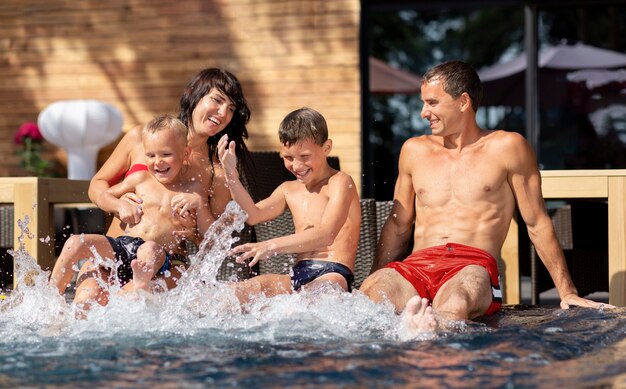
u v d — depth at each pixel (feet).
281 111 29.66
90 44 30.50
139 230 14.48
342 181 14.28
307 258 14.15
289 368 9.12
